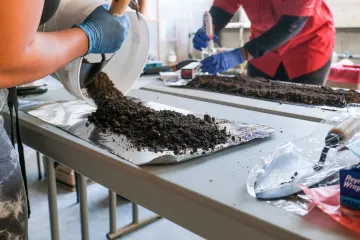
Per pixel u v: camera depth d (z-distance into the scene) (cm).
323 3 192
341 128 74
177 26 466
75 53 81
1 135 83
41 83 159
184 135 85
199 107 127
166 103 134
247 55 183
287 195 59
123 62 128
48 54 70
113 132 95
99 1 99
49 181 131
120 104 112
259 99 141
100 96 120
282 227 49
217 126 95
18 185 86
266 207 55
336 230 49
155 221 190
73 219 186
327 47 195
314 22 186
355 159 71
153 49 445
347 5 335
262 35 176
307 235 47
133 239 173
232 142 83
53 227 137
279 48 194
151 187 68
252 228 52
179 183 63
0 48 58
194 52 466
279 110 122
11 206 84
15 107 103
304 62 195
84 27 84
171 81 184
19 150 105
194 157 76
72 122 106
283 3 174
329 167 68
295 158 73
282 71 203
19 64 62
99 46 88
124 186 75
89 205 202
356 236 47
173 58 454
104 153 79
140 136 89
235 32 425
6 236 84
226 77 186
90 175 85
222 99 142
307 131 96
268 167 69
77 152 88
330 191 58
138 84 182
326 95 137
